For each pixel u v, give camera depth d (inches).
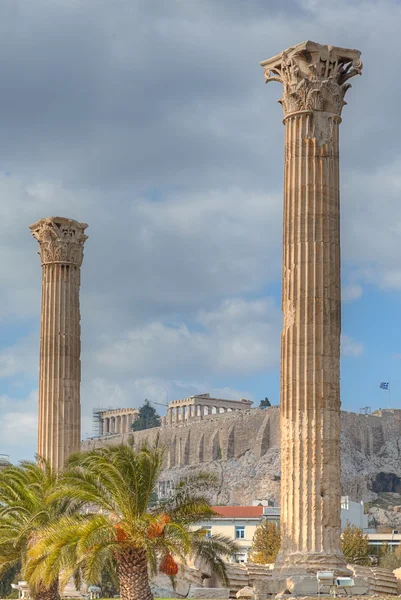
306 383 2016.5
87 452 2033.7
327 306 2052.2
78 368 2768.2
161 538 1870.1
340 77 2151.8
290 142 2116.1
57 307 2760.8
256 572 2201.0
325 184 2090.3
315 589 1916.8
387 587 2022.6
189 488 1963.6
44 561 1863.9
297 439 2005.4
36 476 2224.4
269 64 2188.7
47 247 2783.0
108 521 1865.2
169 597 2186.3
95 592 2449.6
